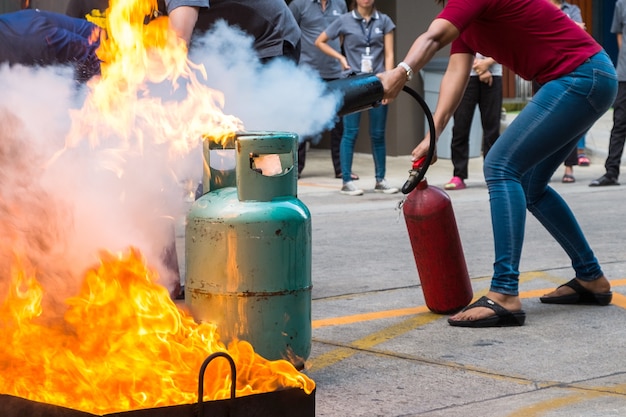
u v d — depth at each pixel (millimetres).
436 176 12820
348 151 11133
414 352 4719
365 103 4527
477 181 12242
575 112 5039
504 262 5172
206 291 3783
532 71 5133
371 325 5277
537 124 5043
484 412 3814
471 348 4766
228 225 3719
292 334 3811
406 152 15008
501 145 5125
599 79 5043
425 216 5277
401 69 4707
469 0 4871
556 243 7781
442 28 4809
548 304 5688
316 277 6613
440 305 5414
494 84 11289
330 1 11781
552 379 4250
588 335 4977
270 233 3727
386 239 8109
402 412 3826
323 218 9344
